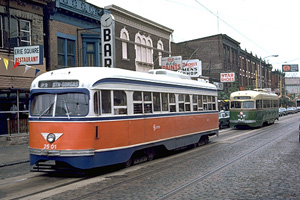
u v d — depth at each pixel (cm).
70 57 2216
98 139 923
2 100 1778
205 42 4859
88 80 920
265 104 2994
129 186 812
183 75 1574
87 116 901
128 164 1088
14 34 1825
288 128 2695
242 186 796
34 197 735
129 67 2764
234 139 1934
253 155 1289
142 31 2964
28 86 1872
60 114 914
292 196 703
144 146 1123
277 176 902
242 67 5853
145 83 1150
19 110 1855
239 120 2759
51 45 2039
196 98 1552
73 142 890
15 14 1820
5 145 1662
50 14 2030
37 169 1005
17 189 824
